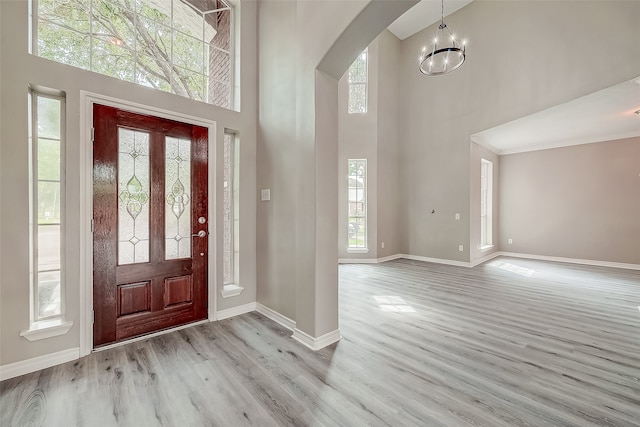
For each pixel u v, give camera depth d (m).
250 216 2.96
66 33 2.07
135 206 2.26
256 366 1.89
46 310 1.96
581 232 5.77
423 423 1.38
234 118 2.84
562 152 5.99
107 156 2.12
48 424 1.36
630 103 3.76
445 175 5.80
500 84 4.73
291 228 2.51
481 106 5.11
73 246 1.97
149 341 2.24
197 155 2.59
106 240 2.12
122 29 2.33
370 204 6.02
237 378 1.75
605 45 3.27
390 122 6.39
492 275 4.73
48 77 1.87
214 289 2.69
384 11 1.75
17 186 1.78
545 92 4.00
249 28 2.96
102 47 2.23
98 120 2.08
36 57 1.83
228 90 2.94
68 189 1.95
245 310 2.92
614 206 5.43
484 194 6.55
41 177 1.94
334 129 2.35
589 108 3.95
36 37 1.93
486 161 6.27
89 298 2.03
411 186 6.41
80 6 2.13
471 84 5.26
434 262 5.96
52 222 1.98
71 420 1.39
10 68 1.75
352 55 2.14
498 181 6.80
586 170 5.71
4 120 1.74
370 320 2.75
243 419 1.40
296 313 2.32
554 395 1.60
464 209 5.50
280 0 2.67
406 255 6.52
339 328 2.56
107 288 2.12
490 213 6.53
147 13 2.48
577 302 3.30
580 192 5.78
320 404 1.51
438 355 2.06
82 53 2.13
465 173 5.47
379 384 1.70
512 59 4.50
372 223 6.01
